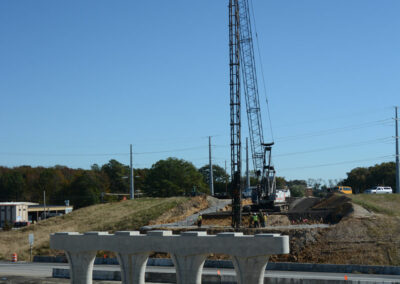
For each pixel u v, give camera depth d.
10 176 165.88
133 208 84.69
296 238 53.06
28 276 47.38
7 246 71.56
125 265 34.91
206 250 31.94
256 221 58.97
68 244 37.03
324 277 40.44
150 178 138.75
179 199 84.00
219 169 179.38
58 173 172.38
